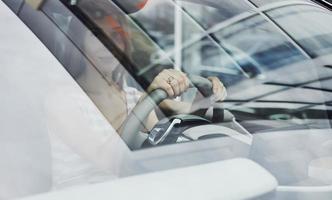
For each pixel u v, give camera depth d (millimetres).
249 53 1646
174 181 1015
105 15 1437
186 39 1617
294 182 1153
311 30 1812
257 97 1463
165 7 1659
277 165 1195
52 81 1183
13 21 1202
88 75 1274
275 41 1712
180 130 1302
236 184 1044
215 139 1241
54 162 1090
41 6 1268
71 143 1145
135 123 1286
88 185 998
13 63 1146
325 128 1401
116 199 948
